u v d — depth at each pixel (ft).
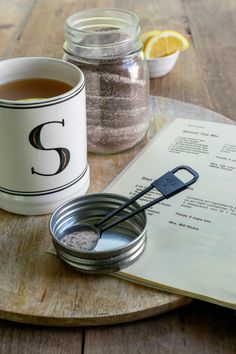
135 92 2.70
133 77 2.68
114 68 2.64
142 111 2.75
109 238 2.23
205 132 2.83
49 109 2.23
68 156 2.34
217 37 3.99
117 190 2.48
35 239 2.30
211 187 2.48
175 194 2.26
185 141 2.77
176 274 2.11
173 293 2.07
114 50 2.63
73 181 2.40
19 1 4.62
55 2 4.59
